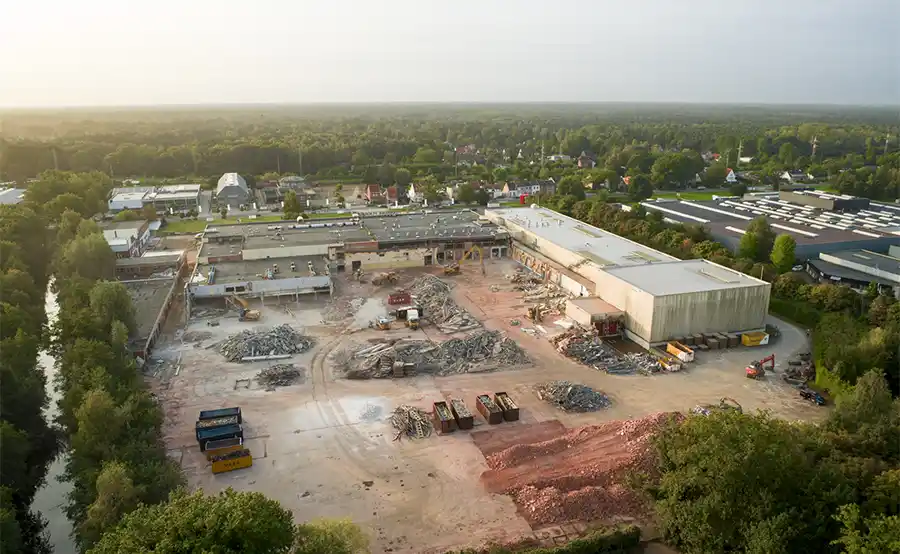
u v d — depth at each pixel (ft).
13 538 133.90
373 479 168.66
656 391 221.25
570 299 297.94
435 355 244.63
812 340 262.67
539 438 189.67
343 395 216.54
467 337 262.67
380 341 262.67
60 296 304.50
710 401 214.07
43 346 248.73
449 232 409.08
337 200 613.11
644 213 474.90
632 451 172.04
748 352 255.50
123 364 204.33
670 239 391.45
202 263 344.90
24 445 169.27
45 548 153.07
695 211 512.22
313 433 191.72
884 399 166.50
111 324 239.50
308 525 122.21
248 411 204.95
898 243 397.60
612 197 635.25
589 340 257.55
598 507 154.30
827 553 121.19
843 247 388.57
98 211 522.88
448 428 192.34
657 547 143.13
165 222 523.29
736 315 265.95
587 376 233.35
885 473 132.46
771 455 129.08
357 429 194.08
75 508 152.05
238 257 352.69
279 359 245.65
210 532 103.65
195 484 165.27
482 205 606.96
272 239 384.68
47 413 215.10
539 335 272.72
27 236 381.81
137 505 133.49
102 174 618.03
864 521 111.75
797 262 371.97
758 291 265.75
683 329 260.21
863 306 284.00
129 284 332.80
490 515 153.99
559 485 162.91
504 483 165.68
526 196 622.95
